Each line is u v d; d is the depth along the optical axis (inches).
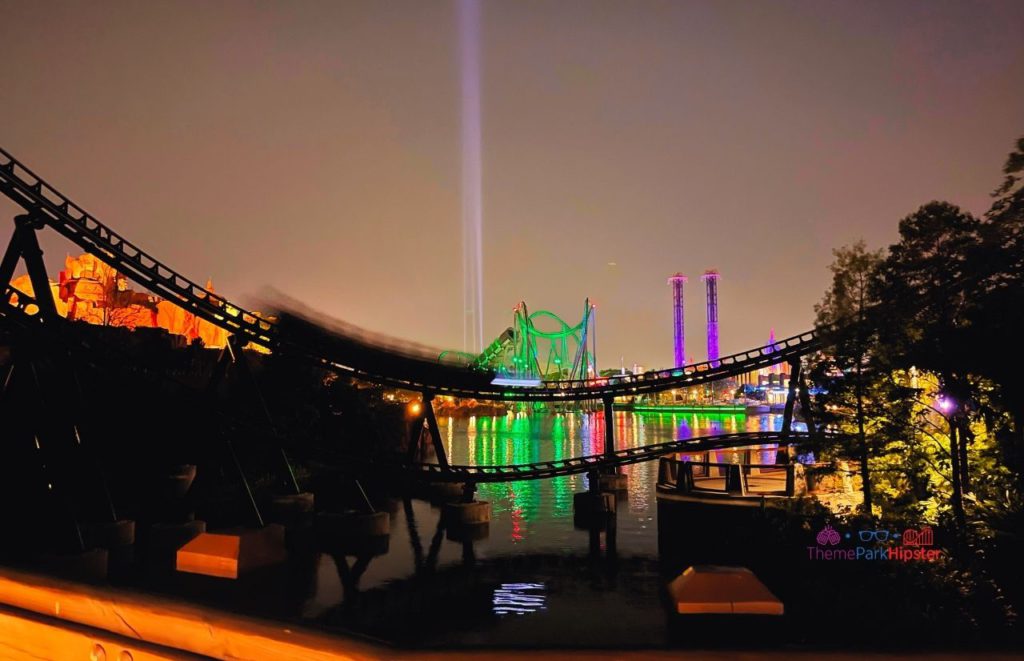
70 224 1109.1
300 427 1945.1
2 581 122.5
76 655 110.9
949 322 699.4
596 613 875.4
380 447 2226.9
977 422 745.6
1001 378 609.6
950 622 561.9
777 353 1686.8
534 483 2253.9
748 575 422.0
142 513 1382.9
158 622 106.7
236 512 1453.0
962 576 625.3
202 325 4576.8
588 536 1364.4
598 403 7490.2
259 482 1776.6
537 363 7175.2
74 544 902.4
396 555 1195.3
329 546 1255.5
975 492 726.5
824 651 90.6
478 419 7283.5
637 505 1754.4
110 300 3966.5
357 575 1059.9
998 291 604.1
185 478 1579.7
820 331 872.9
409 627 818.8
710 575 426.0
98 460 1131.3
